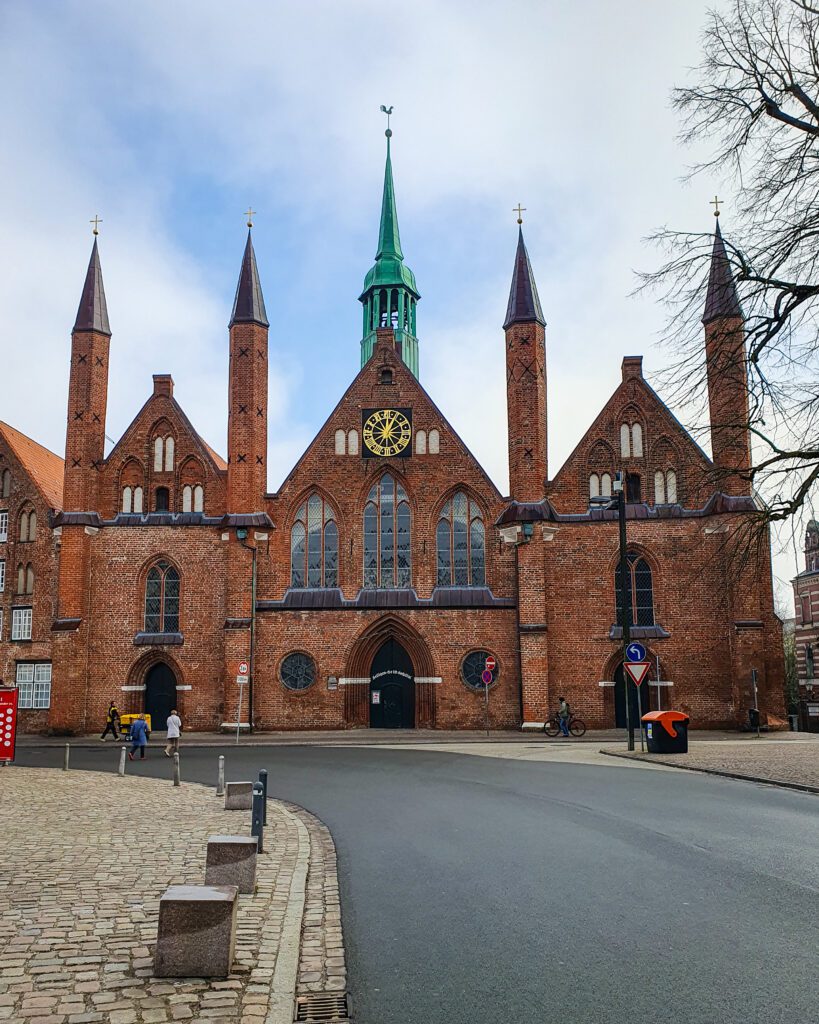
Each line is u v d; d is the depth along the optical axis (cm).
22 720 4950
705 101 1942
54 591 4994
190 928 784
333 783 2377
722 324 1983
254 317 4759
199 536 4716
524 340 4609
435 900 1064
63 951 849
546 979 769
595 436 4619
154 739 4225
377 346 4875
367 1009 718
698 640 4422
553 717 4416
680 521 4494
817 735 4069
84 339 4788
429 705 4541
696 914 955
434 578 4653
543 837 1448
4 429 5284
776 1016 673
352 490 4750
